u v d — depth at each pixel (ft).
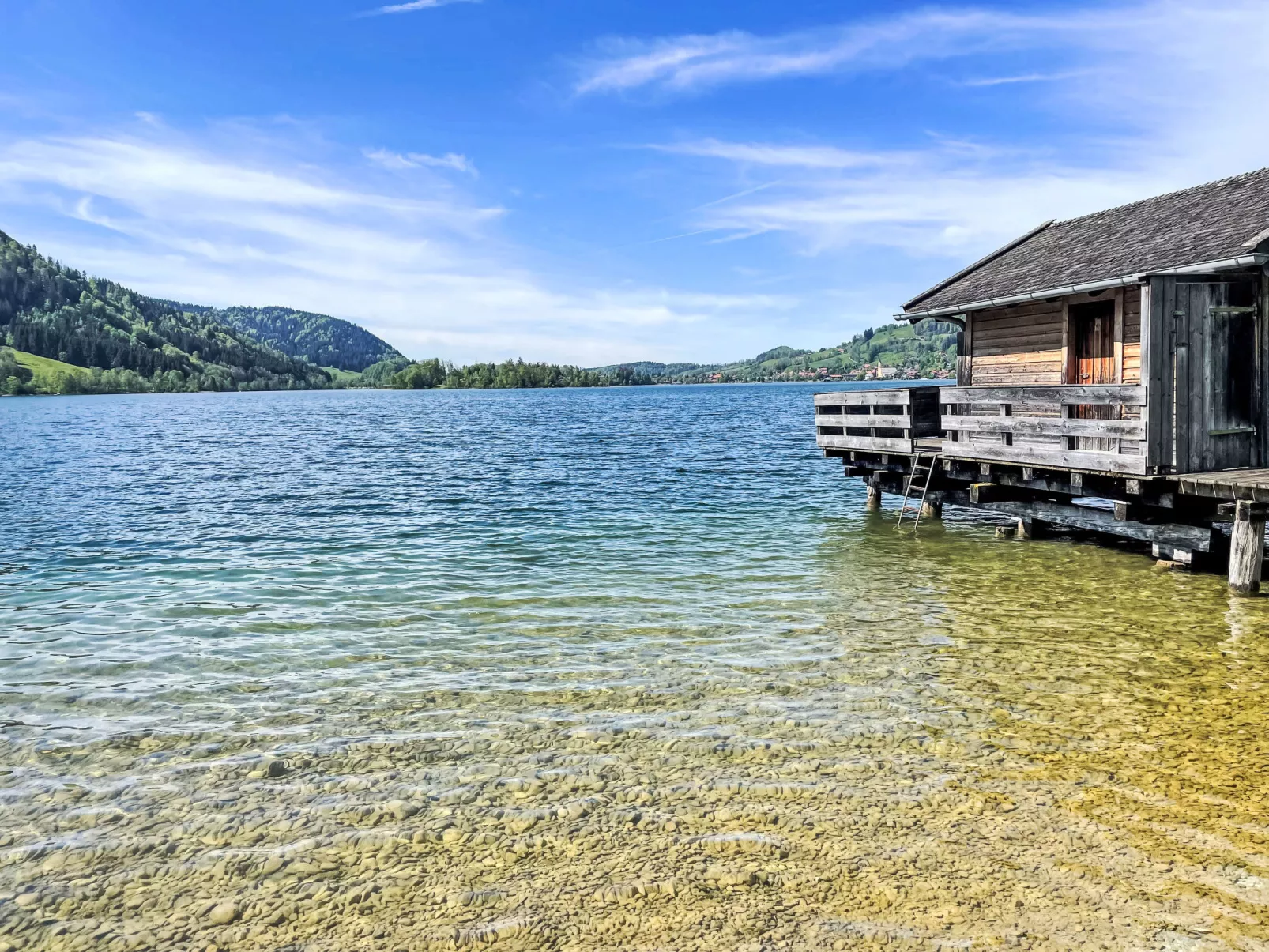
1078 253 57.00
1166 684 29.19
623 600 42.34
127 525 67.26
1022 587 44.52
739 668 31.63
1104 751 23.68
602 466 113.60
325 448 153.89
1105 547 55.62
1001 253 69.92
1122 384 42.04
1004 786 21.54
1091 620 37.73
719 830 19.53
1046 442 47.11
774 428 203.10
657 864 18.17
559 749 24.41
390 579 47.57
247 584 46.75
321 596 43.93
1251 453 43.42
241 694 29.60
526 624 38.19
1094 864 17.83
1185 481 40.16
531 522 67.36
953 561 51.78
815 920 16.02
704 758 23.62
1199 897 16.55
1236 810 20.04
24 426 239.30
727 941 15.46
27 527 66.85
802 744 24.45
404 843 19.31
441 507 76.48
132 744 25.39
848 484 91.56
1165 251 46.21
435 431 210.18
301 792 21.99
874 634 36.09
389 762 23.79
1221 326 42.34
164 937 16.08
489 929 16.01
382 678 31.09
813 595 43.24
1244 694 28.07
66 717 27.71
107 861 18.84
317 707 28.25
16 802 21.70
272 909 16.92
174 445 163.84
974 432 53.11
